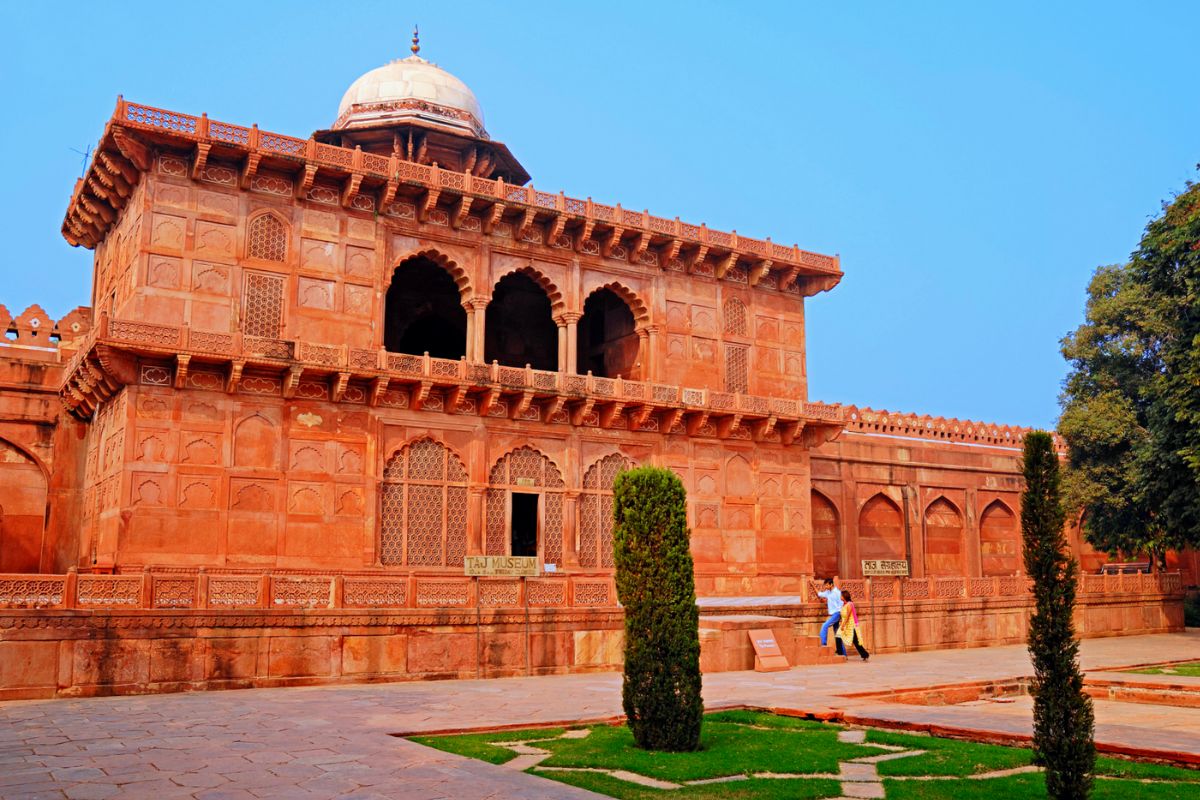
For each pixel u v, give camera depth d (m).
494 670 14.00
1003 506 29.69
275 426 17.28
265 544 16.91
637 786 6.59
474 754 7.61
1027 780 6.80
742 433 22.06
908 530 27.33
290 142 17.72
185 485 16.41
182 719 9.34
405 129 22.34
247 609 12.53
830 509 26.14
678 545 8.49
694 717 8.12
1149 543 24.02
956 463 28.64
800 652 15.55
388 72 23.42
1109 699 12.11
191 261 16.91
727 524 21.52
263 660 12.57
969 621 19.31
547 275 20.36
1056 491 6.76
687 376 21.61
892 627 18.08
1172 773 7.10
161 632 12.02
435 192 18.80
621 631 15.11
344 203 18.31
